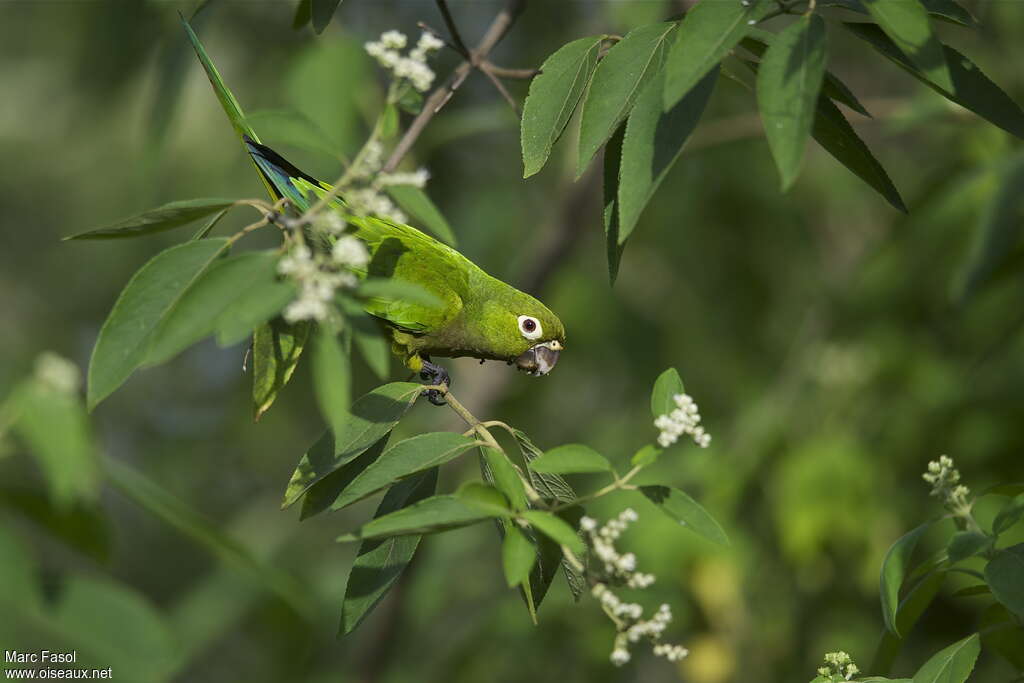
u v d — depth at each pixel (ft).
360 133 27.96
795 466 34.06
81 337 54.19
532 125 16.07
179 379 57.57
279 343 15.74
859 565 33.32
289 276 12.28
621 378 47.62
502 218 45.52
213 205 14.07
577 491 41.06
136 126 45.29
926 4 15.72
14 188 50.52
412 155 34.88
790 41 12.46
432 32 19.66
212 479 55.62
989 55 37.09
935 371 36.04
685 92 12.29
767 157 43.83
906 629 17.58
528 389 46.60
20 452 15.08
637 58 15.24
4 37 47.11
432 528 12.96
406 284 12.56
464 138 45.21
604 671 36.73
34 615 15.38
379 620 39.32
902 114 34.32
